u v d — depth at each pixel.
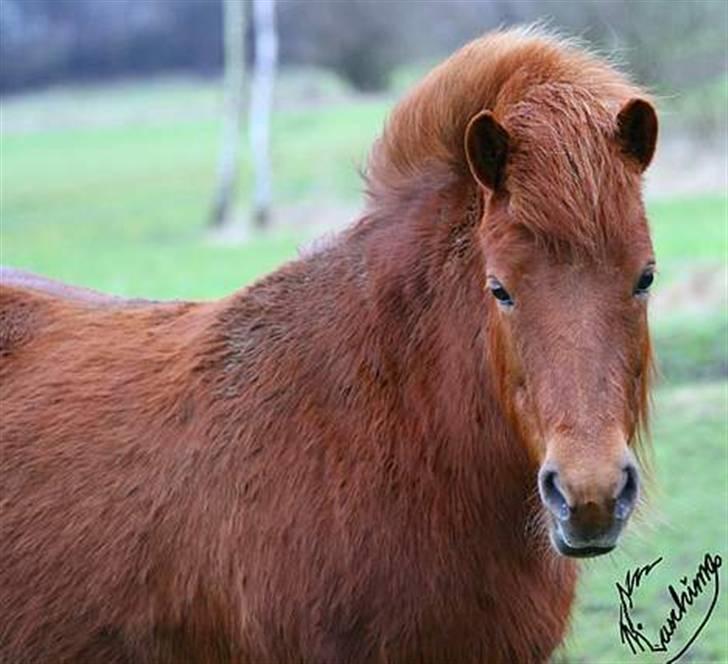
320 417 7.72
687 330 21.28
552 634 7.75
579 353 6.54
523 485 7.44
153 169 51.75
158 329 8.67
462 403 7.40
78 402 8.46
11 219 45.16
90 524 8.12
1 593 8.30
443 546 7.46
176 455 8.02
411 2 59.28
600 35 29.50
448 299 7.46
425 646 7.54
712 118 35.69
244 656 7.84
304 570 7.58
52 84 74.12
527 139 6.80
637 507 7.27
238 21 46.03
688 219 30.88
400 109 7.91
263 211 41.94
